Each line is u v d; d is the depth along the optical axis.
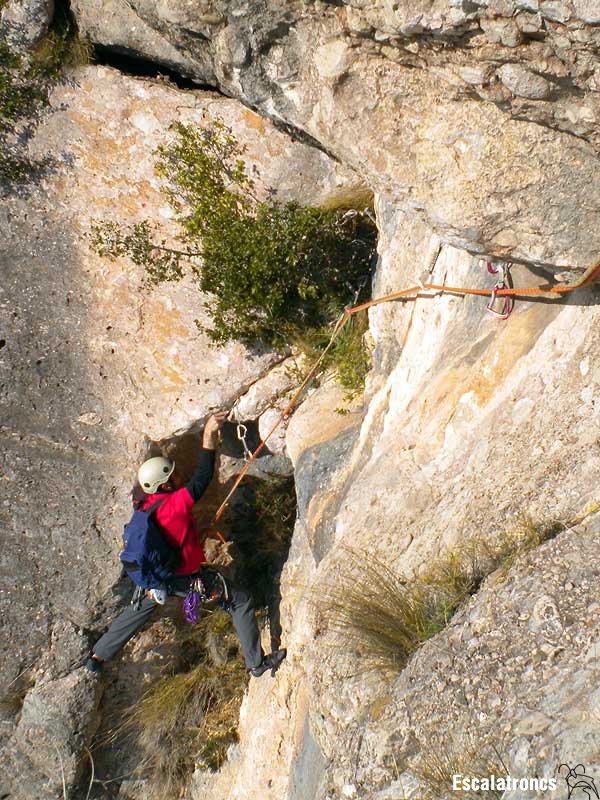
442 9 2.71
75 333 6.12
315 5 3.11
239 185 5.70
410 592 3.74
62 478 6.07
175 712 6.62
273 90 3.52
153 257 5.95
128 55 5.69
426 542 3.88
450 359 4.36
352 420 5.53
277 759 5.16
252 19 3.29
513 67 2.77
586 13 2.46
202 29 3.57
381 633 3.69
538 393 3.72
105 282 6.09
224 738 6.42
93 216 5.99
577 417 3.46
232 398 6.09
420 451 4.35
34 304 6.07
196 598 5.49
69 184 5.96
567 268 3.32
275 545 6.82
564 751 2.51
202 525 6.84
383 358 5.36
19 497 6.04
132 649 6.50
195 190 5.68
